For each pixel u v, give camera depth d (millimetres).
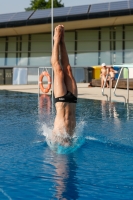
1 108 11016
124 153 5152
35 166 4461
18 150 5305
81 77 30250
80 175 4094
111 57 31812
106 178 3990
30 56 34406
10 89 22016
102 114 9539
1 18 32625
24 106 11586
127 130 7043
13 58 32375
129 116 9141
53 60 5520
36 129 7113
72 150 5273
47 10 32656
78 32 33656
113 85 21094
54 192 3535
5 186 3709
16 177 4016
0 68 31656
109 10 29266
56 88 5484
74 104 5547
